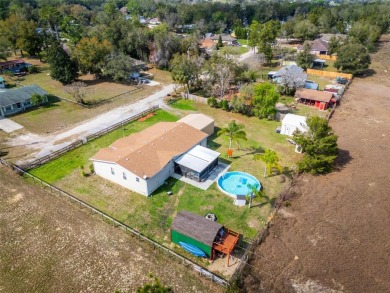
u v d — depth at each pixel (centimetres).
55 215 3266
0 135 4866
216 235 2689
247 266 2666
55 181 3788
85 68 7594
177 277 2591
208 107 6056
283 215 3275
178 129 4412
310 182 3828
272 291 2461
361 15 13975
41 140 4734
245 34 13362
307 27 11462
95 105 6069
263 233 2991
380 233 3047
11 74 7725
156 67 8881
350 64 7781
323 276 2595
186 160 3881
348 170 4056
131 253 2822
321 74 8075
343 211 3334
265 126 5266
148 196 3538
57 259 2767
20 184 3731
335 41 9756
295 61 9069
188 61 6706
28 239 2972
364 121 5481
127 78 7519
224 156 4356
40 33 10194
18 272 2647
